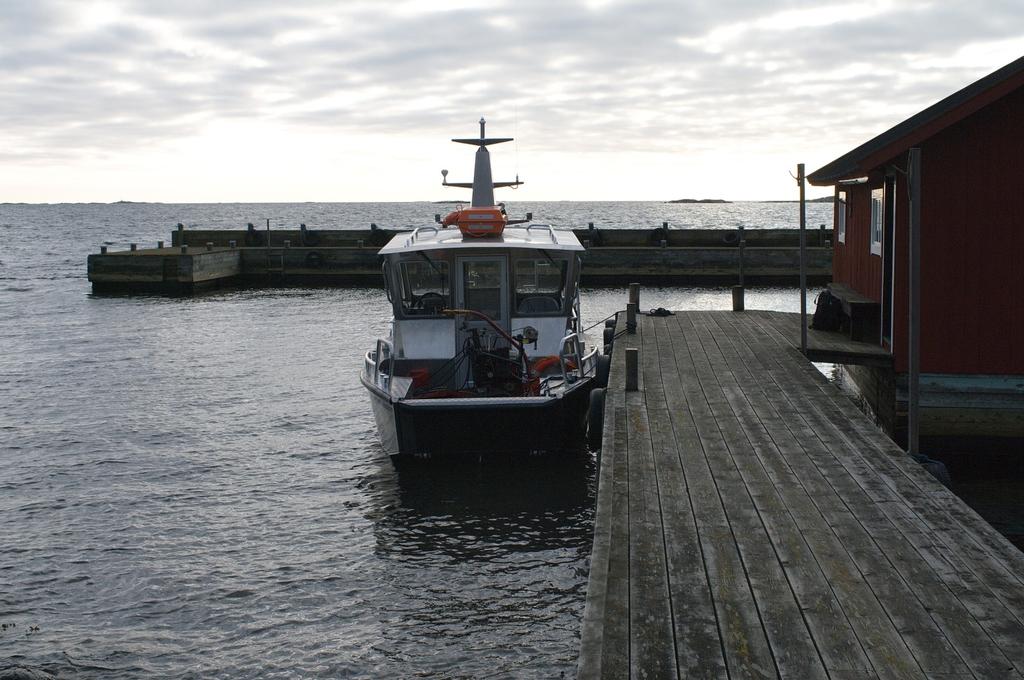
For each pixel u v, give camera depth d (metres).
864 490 6.80
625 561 5.49
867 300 12.55
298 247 41.75
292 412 15.80
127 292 36.75
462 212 12.99
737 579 5.19
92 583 8.92
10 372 19.58
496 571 9.13
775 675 4.12
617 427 8.80
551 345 13.18
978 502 9.75
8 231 107.00
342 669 7.28
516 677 7.07
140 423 15.10
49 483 11.99
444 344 13.10
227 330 25.78
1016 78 9.45
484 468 12.17
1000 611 4.70
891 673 4.10
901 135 9.92
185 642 7.75
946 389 10.48
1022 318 10.26
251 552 9.66
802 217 11.99
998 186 10.17
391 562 9.38
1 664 7.36
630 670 4.19
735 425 8.84
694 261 38.69
